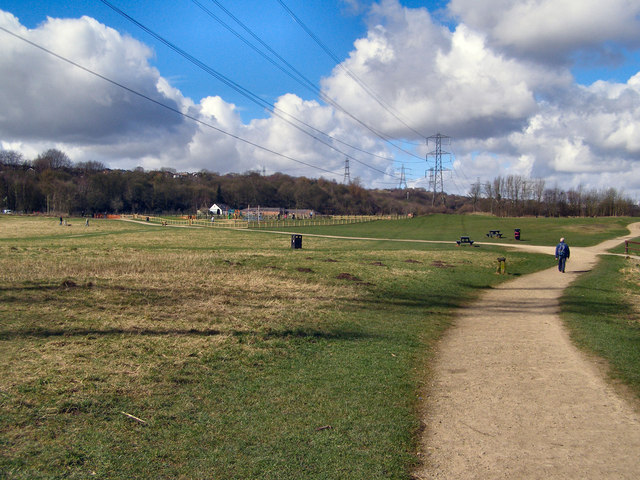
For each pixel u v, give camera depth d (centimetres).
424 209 14625
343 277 2392
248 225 8856
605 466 606
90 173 15525
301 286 2083
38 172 14400
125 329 1196
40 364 897
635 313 1691
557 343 1253
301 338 1230
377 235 6794
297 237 4203
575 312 1686
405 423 734
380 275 2534
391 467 599
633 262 3462
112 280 1922
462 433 707
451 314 1677
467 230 7881
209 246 4272
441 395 868
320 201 15150
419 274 2628
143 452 607
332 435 685
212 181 17250
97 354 981
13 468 545
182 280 2047
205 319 1370
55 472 544
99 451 599
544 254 4150
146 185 14800
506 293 2194
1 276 1844
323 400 820
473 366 1052
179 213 14500
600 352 1152
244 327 1303
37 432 636
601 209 12519
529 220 10169
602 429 720
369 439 676
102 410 718
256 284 2073
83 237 5300
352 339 1253
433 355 1141
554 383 933
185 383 860
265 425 709
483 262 3403
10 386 780
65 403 727
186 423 700
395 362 1062
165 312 1426
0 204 12119
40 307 1370
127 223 9394
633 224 8406
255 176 16700
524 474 587
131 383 836
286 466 593
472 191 15738
